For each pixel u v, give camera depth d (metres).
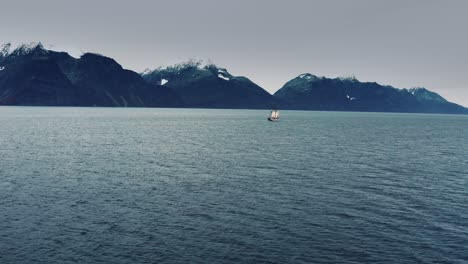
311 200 47.75
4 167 65.50
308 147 104.56
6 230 35.56
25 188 51.06
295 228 37.50
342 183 57.88
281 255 31.41
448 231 37.09
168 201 46.28
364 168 71.62
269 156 85.44
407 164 77.38
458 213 42.88
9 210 41.38
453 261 30.69
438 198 49.31
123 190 51.28
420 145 117.31
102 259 30.16
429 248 33.09
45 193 48.75
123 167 68.56
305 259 30.73
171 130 160.25
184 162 75.38
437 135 164.38
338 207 44.78
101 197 47.47
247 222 39.06
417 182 59.16
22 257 30.27
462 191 53.34
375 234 36.16
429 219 40.62
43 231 35.59
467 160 84.75
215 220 39.50
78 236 34.59
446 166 75.44
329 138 135.25
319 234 36.00
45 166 67.50
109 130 151.38
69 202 44.97
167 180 58.09
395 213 42.62
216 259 30.48
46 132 133.88
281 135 143.62
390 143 121.88
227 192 51.25
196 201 46.50
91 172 63.06
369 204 46.19
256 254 31.52
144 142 110.19
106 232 35.66
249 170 67.62
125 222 38.44
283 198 48.56
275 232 36.38
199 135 137.75
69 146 96.56
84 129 152.25
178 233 35.72
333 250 32.50
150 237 34.66
